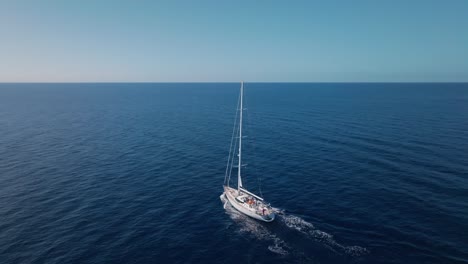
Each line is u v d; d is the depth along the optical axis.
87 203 41.38
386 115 109.25
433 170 50.28
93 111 136.38
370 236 32.38
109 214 38.31
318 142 71.88
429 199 40.09
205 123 102.19
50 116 119.12
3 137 80.00
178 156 63.81
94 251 30.31
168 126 97.00
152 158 62.41
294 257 29.41
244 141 75.25
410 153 59.94
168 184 48.75
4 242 31.61
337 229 34.06
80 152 66.38
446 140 69.12
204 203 41.91
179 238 32.94
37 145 71.94
